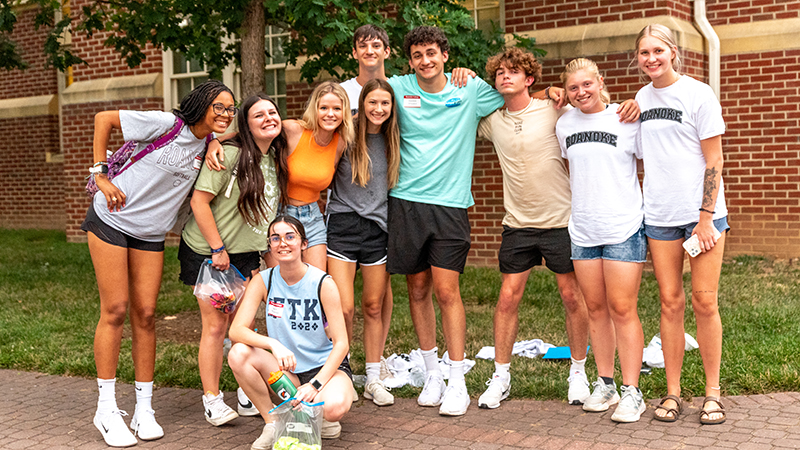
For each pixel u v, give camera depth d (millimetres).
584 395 4402
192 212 4160
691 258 3975
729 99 9031
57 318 6965
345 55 6352
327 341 3891
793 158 8727
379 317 4664
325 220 4609
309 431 3588
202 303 4105
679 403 4121
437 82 4348
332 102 4133
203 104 3814
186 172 3945
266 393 3857
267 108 3986
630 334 4117
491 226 9336
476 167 9352
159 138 3859
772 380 4449
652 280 8141
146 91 11609
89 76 12164
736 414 4043
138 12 6422
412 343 5914
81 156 12203
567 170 4539
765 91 8812
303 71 6496
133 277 4059
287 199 4340
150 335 4125
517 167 4355
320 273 3820
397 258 4438
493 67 4273
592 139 4031
